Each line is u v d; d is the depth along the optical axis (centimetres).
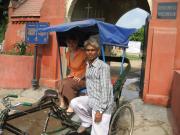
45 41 404
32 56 425
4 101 179
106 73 180
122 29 238
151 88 351
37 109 192
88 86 187
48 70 419
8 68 426
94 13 502
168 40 344
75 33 254
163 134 263
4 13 837
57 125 269
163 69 347
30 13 518
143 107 339
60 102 236
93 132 187
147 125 284
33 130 265
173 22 344
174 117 296
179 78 284
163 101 346
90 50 180
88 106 197
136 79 545
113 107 210
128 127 245
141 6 585
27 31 411
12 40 545
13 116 179
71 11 411
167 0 345
